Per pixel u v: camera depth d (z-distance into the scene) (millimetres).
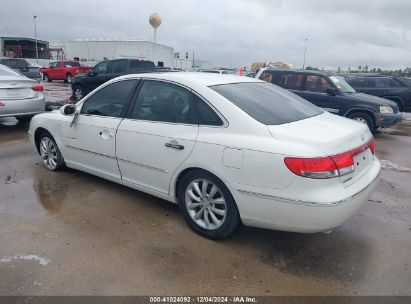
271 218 3113
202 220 3646
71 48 48844
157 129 3789
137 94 4125
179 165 3604
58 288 2797
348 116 9203
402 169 6258
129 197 4535
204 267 3117
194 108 3584
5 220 3865
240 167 3158
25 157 6184
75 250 3320
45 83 27625
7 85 7750
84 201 4395
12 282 2852
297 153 2922
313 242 3578
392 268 3178
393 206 4555
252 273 3055
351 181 3158
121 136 4133
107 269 3049
